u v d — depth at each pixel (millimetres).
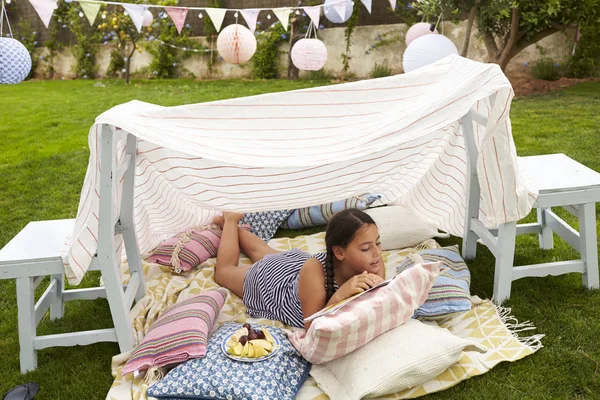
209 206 3709
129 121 2658
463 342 2703
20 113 8969
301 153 2832
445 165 3844
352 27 10367
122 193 3283
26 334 2936
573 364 2809
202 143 2736
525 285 3504
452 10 7254
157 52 12406
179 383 2602
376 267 2957
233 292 3557
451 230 4109
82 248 2771
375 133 2842
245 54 4766
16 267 2816
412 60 4570
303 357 2789
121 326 2961
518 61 8992
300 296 3045
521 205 3109
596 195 3268
